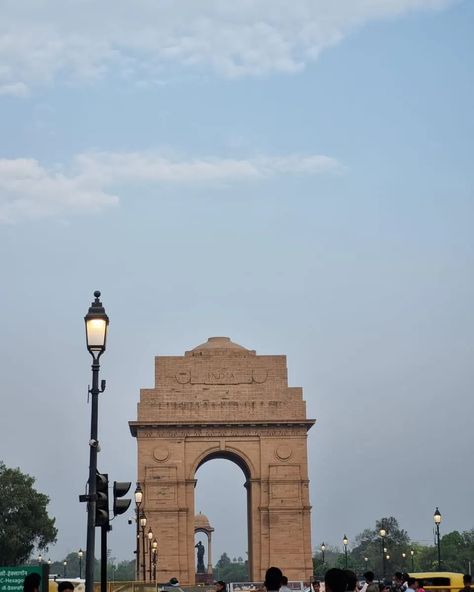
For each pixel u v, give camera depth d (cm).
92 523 5381
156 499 17912
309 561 17838
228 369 18425
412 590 5503
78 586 10525
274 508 18000
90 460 5466
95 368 5550
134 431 18388
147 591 10356
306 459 18225
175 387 18300
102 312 5550
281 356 18550
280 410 18312
